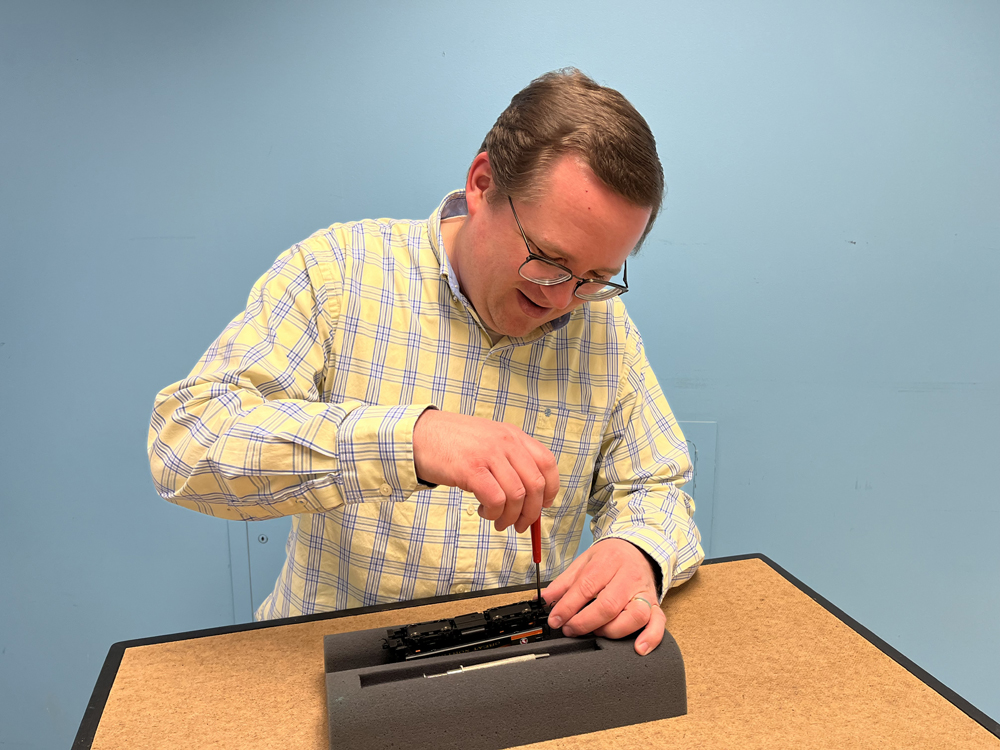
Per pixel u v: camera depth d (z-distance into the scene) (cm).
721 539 159
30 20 125
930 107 142
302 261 85
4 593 146
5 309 135
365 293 86
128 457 143
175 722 58
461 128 138
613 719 59
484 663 62
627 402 98
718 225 144
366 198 139
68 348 138
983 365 154
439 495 87
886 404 155
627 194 65
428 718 54
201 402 70
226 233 137
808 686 64
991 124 143
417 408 65
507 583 91
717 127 140
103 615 149
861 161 143
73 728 153
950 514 160
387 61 133
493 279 76
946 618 165
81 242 134
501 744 56
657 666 60
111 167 132
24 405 139
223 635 72
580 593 68
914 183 145
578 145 65
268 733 57
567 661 60
